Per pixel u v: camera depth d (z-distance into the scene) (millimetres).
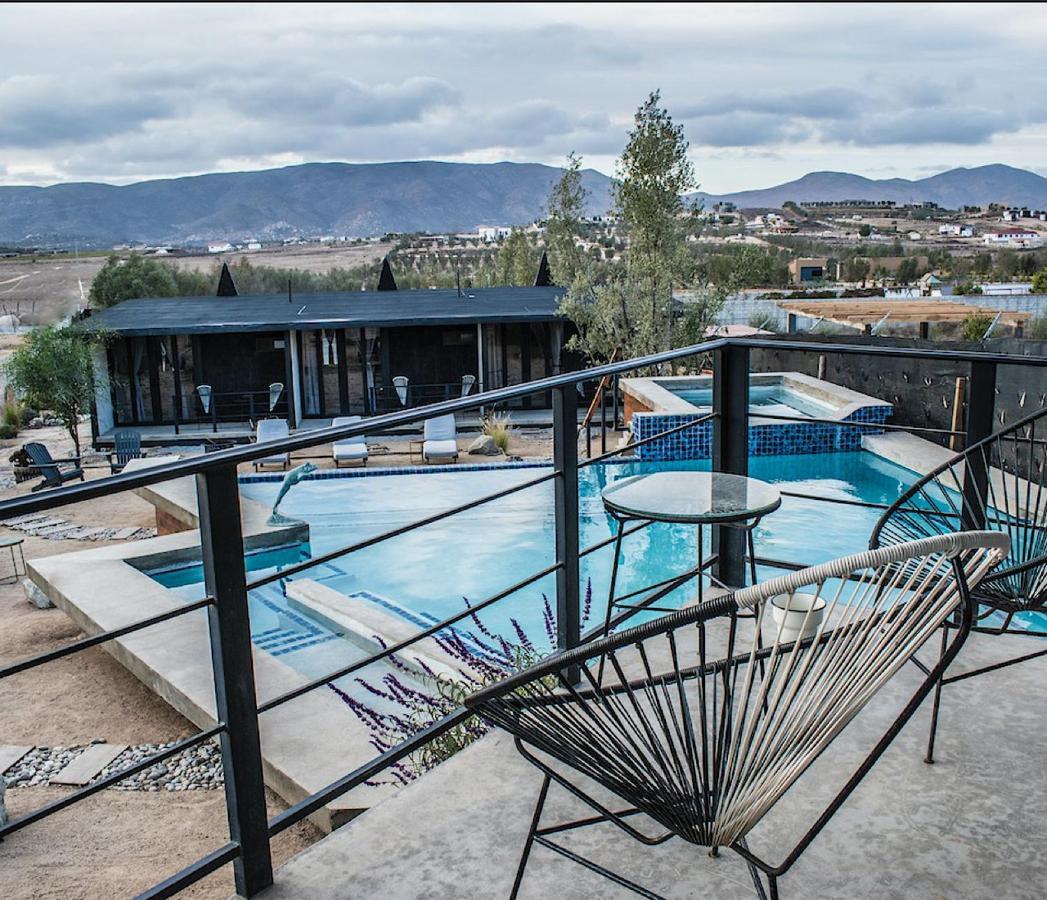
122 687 6434
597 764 1692
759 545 8422
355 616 7262
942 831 2195
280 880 2049
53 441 21016
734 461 3477
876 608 1624
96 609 7266
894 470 11289
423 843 2186
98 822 4449
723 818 1613
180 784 4902
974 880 2027
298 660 6699
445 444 16438
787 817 2262
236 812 1938
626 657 3055
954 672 2945
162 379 21188
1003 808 2275
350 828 2246
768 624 3299
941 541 1492
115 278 34156
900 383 12188
